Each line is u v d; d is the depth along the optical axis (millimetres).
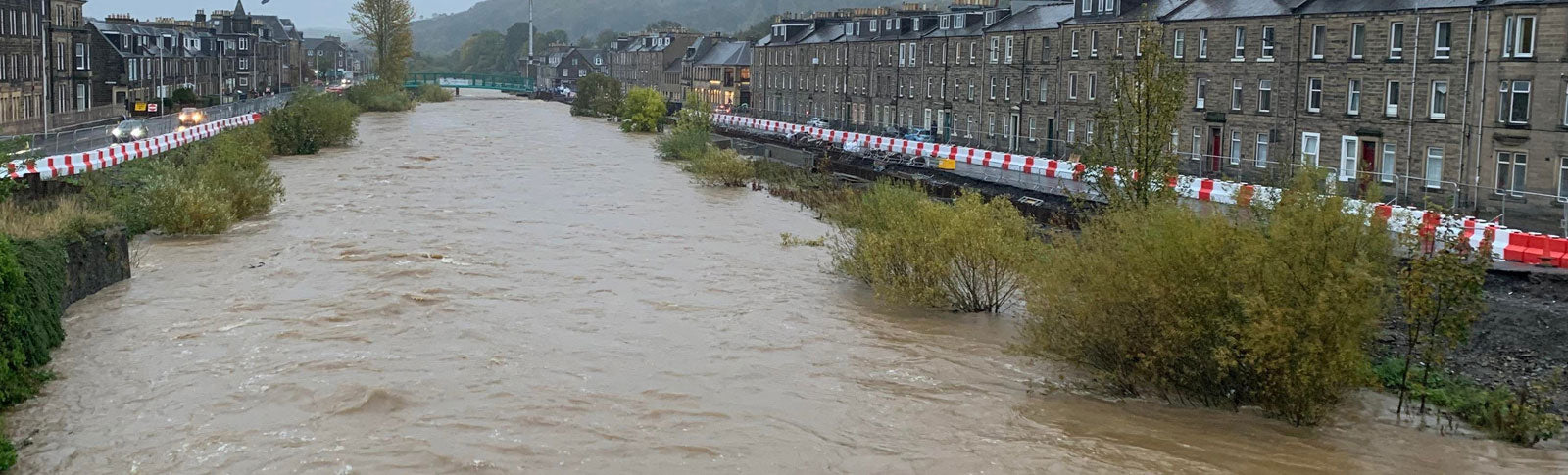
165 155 52688
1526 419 19438
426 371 23000
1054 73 66375
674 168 63500
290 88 151625
